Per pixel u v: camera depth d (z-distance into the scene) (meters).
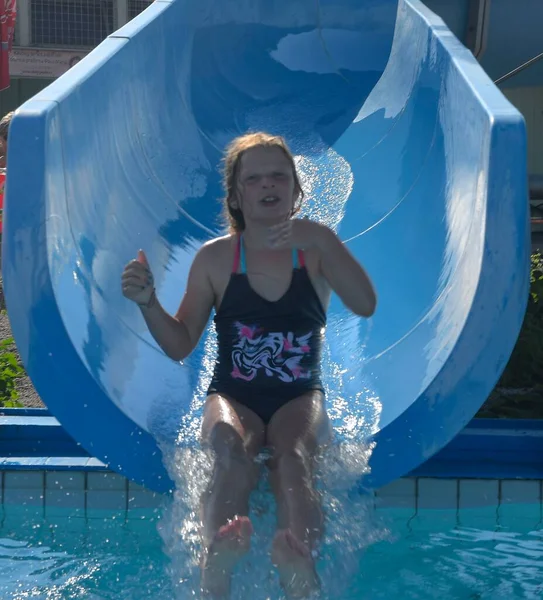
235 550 5.83
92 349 7.38
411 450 7.18
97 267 8.48
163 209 11.48
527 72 25.12
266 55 19.20
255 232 7.30
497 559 7.50
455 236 9.02
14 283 6.85
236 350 7.21
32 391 12.23
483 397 7.01
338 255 7.28
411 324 8.87
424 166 11.91
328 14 19.94
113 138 10.84
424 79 13.81
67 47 34.91
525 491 8.78
